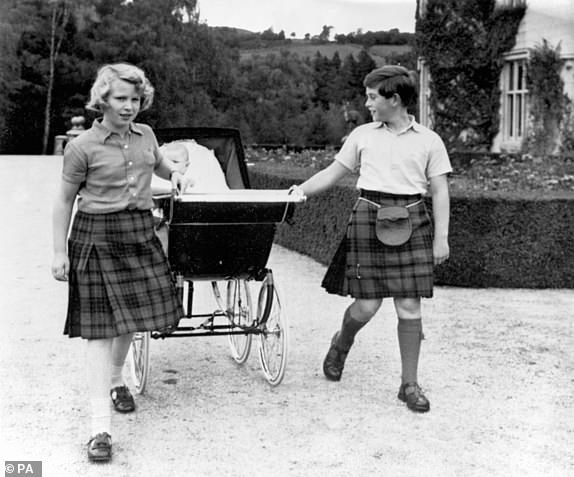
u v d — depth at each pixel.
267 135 28.61
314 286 7.32
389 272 4.12
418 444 3.64
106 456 3.42
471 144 17.08
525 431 3.81
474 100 16.94
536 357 5.04
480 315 6.15
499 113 16.92
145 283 3.68
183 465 3.40
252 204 4.02
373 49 26.08
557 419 3.96
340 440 3.68
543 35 15.44
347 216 7.88
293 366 4.88
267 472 3.33
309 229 9.00
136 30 32.31
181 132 5.13
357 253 4.17
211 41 31.48
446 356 5.06
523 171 10.18
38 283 7.26
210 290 6.99
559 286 7.21
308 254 9.07
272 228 4.21
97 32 32.62
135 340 4.45
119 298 3.59
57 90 32.22
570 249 7.18
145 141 3.73
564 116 15.06
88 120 32.12
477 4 16.64
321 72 27.17
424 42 17.20
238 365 4.92
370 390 4.41
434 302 6.59
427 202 6.98
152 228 3.78
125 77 3.53
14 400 4.19
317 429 3.82
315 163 11.88
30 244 9.44
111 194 3.62
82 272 3.60
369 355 5.11
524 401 4.23
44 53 32.06
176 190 3.89
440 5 16.86
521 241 7.15
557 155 13.09
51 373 4.65
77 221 3.67
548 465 3.42
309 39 27.83
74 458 3.48
